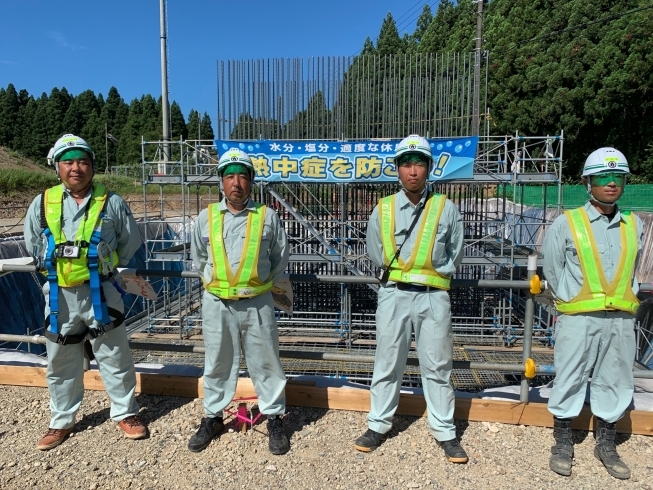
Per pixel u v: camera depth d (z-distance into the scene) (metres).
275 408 3.39
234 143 8.24
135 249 3.52
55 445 3.39
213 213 3.28
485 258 8.63
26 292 9.58
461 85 9.05
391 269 3.20
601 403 3.21
